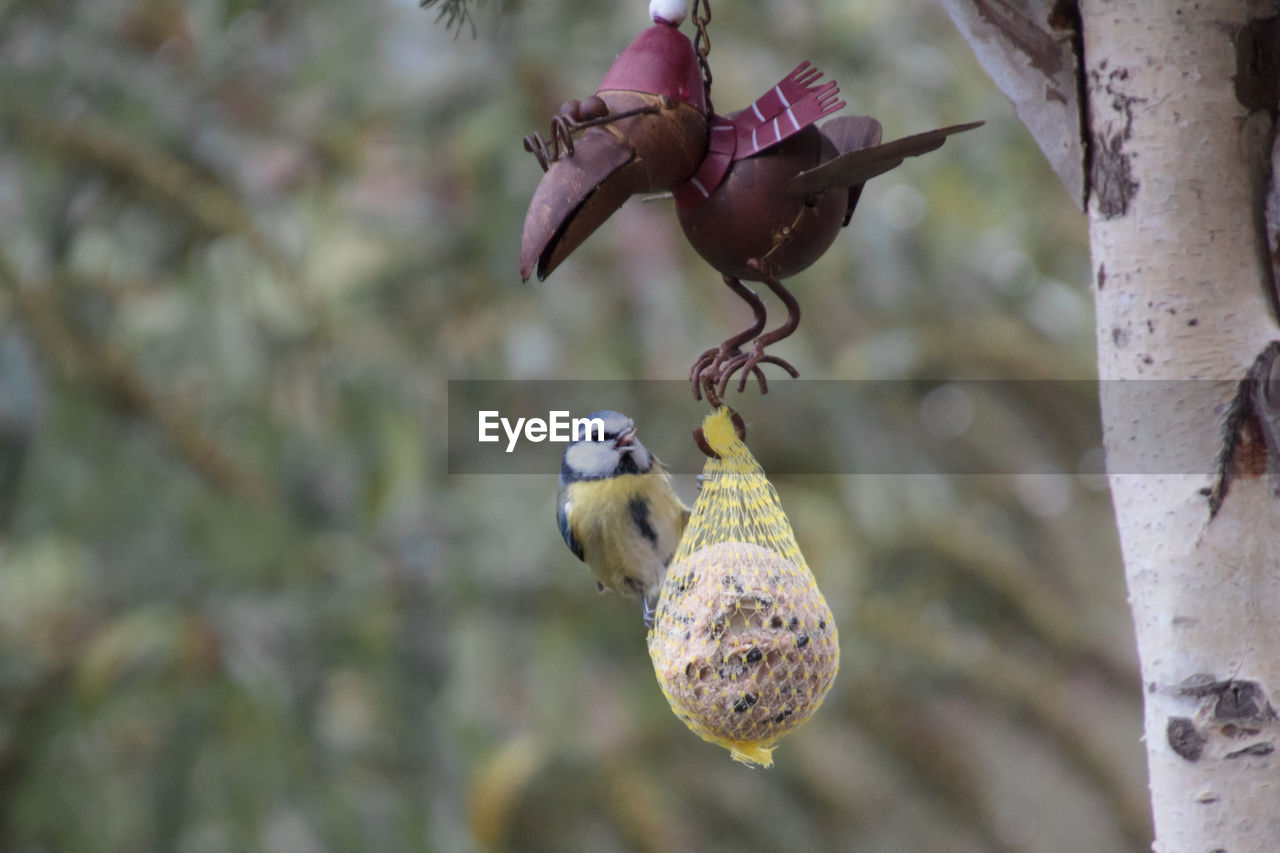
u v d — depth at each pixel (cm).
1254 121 354
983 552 1320
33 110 1030
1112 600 1523
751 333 409
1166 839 351
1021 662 1314
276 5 1154
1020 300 1384
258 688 1038
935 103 1252
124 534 1101
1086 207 374
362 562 1159
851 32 1209
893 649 1241
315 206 1180
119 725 1018
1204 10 353
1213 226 353
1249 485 346
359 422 1139
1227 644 344
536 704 1180
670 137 364
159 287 1105
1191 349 352
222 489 1117
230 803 1000
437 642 1170
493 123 1145
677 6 380
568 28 1138
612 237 1248
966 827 1356
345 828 1027
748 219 370
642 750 1248
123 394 1084
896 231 1288
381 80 1184
